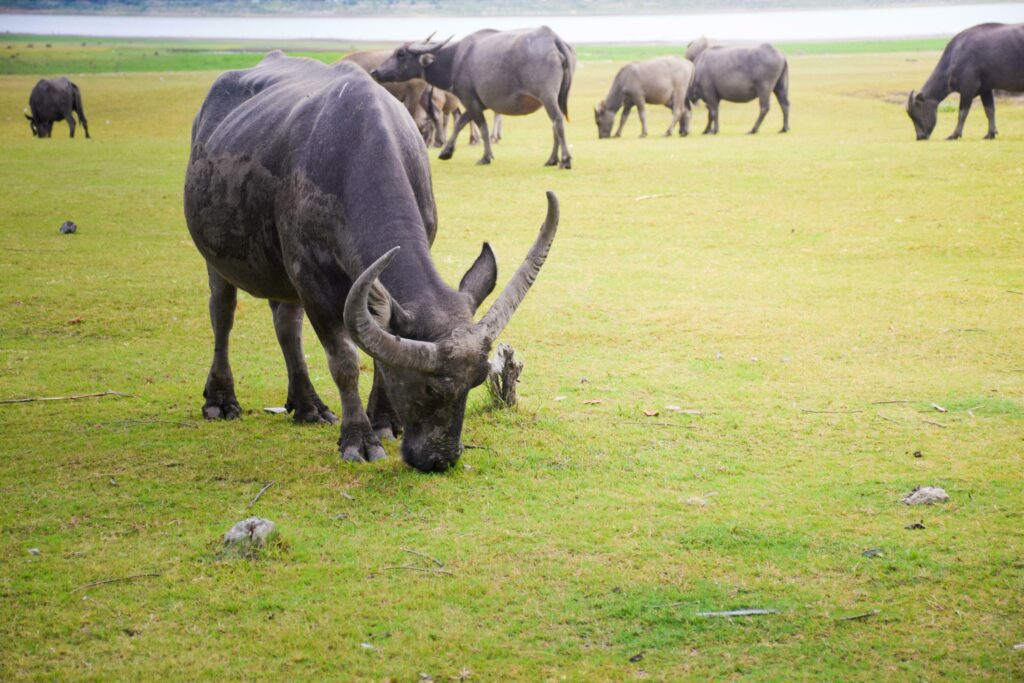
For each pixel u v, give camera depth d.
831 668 4.81
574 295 12.80
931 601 5.36
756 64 31.67
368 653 4.98
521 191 20.44
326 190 7.01
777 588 5.54
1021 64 24.81
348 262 6.85
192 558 5.91
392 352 6.00
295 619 5.28
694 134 33.66
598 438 7.92
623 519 6.43
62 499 6.74
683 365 9.96
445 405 6.36
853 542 6.04
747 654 4.94
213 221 8.02
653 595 5.48
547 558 5.91
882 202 17.84
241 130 7.93
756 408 8.62
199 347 10.89
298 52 85.94
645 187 20.44
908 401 8.71
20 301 12.59
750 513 6.49
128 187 21.36
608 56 83.88
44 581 5.64
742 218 17.27
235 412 8.61
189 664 4.89
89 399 9.09
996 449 7.50
